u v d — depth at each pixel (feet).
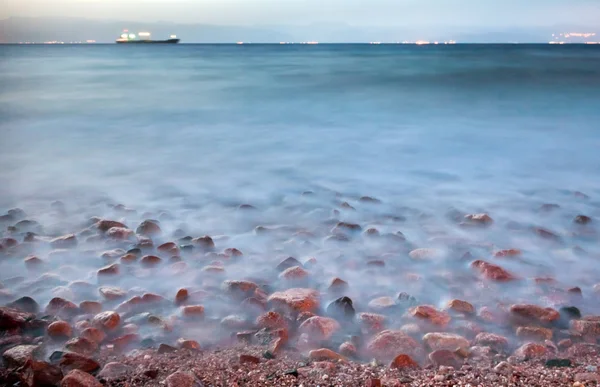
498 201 27.32
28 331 13.25
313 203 26.66
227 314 14.67
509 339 13.52
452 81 104.22
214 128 51.98
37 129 51.01
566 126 52.80
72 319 14.06
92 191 28.91
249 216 24.43
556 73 125.08
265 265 18.28
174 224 22.99
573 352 12.60
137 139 46.14
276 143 44.57
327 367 11.43
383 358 12.37
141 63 183.62
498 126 52.95
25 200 26.99
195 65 170.81
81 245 19.81
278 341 12.85
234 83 102.47
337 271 17.72
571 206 26.32
